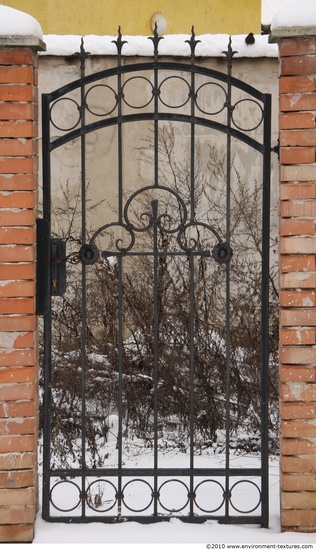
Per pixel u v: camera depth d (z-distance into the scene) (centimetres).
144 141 771
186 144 761
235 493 460
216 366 609
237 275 648
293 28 381
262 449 416
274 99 758
